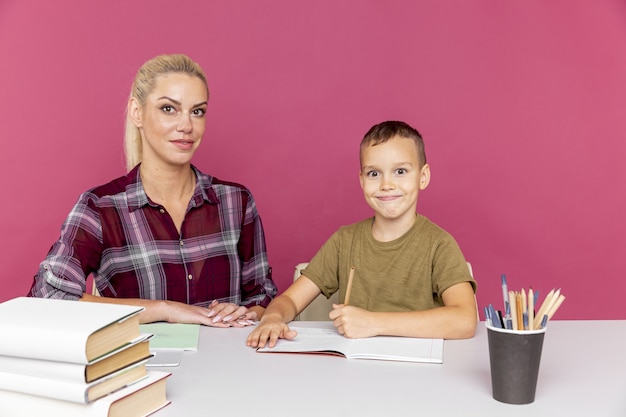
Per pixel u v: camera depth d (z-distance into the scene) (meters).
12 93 2.79
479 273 2.87
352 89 2.85
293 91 2.86
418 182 1.88
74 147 2.82
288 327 1.58
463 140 2.84
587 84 2.80
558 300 1.22
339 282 1.94
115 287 2.05
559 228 2.85
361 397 1.18
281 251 2.90
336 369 1.33
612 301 2.86
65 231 1.97
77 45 2.80
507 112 2.82
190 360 1.42
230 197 2.14
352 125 2.86
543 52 2.80
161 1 2.82
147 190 2.07
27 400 1.11
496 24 2.80
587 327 1.61
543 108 2.81
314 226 2.89
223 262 2.12
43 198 2.83
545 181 2.83
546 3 2.79
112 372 1.10
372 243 1.89
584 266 2.85
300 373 1.32
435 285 1.81
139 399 1.12
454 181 2.85
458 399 1.17
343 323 1.55
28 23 2.79
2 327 1.10
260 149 2.87
